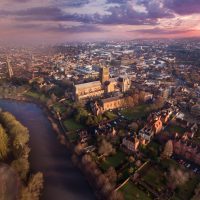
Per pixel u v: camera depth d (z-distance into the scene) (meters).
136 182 186.25
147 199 170.12
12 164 197.75
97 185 186.25
